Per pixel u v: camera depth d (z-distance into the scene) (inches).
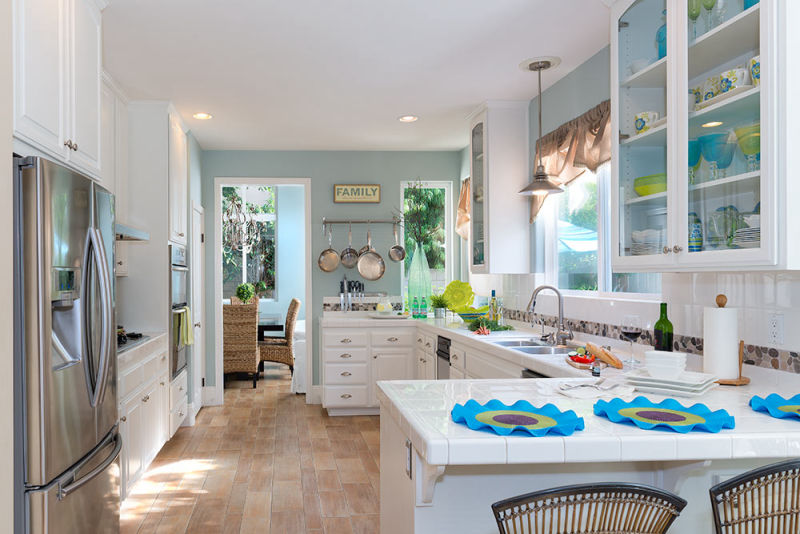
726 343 90.3
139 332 177.5
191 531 121.6
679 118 87.5
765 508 54.4
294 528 123.3
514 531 49.8
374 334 222.2
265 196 365.1
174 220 187.0
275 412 228.8
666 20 90.8
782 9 70.4
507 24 124.3
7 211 71.8
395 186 251.8
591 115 141.2
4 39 71.0
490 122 179.5
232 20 120.8
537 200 171.3
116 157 167.0
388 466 85.8
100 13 108.3
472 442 58.4
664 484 71.7
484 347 148.3
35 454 73.9
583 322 148.3
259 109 186.7
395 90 168.2
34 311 73.9
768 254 71.4
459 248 255.3
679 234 87.5
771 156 71.1
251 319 276.5
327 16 119.3
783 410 68.9
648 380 82.5
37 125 80.5
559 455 59.0
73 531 81.8
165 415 172.6
